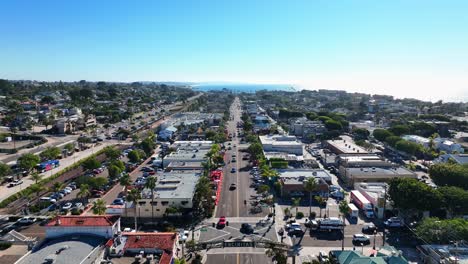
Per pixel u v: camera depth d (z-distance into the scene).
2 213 113.12
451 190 106.00
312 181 110.06
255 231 99.38
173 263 69.75
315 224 102.56
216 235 96.75
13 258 79.62
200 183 119.00
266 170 146.88
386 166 159.88
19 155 190.12
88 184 128.12
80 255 62.88
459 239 85.38
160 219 109.25
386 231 100.50
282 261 72.81
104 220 72.25
